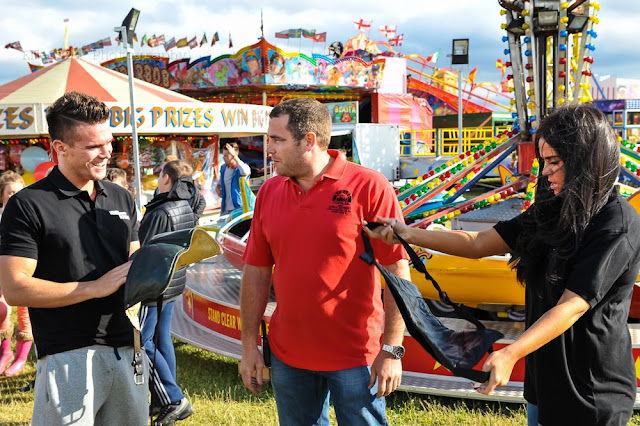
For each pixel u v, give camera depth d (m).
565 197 2.13
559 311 2.06
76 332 2.68
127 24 9.98
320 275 2.64
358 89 29.23
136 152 10.11
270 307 5.79
